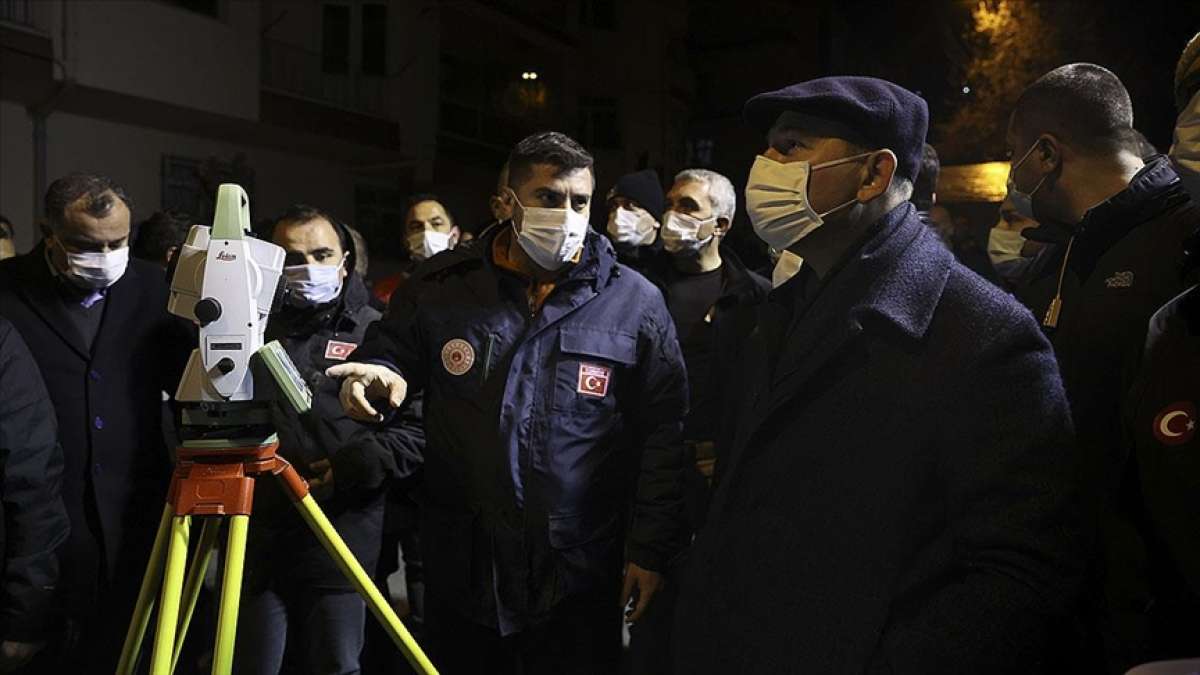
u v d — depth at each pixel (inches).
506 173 96.8
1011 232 125.8
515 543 88.5
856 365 57.7
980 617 49.7
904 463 54.4
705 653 61.3
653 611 103.4
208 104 510.6
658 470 94.7
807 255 65.4
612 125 971.9
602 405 91.2
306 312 110.0
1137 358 65.2
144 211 520.7
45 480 91.4
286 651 107.1
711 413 130.1
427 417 93.9
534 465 88.5
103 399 103.7
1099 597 63.4
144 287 109.9
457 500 91.0
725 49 1179.9
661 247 159.8
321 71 631.2
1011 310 54.5
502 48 808.3
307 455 100.0
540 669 90.3
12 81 429.1
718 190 145.3
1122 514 60.2
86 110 481.7
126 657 76.2
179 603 71.2
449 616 91.4
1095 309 77.7
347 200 682.2
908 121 61.2
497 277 93.7
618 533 94.7
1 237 208.8
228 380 71.7
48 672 100.2
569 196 90.4
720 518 63.7
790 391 59.1
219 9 521.0
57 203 99.4
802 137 62.5
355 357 95.3
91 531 102.7
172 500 74.1
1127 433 60.3
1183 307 58.4
